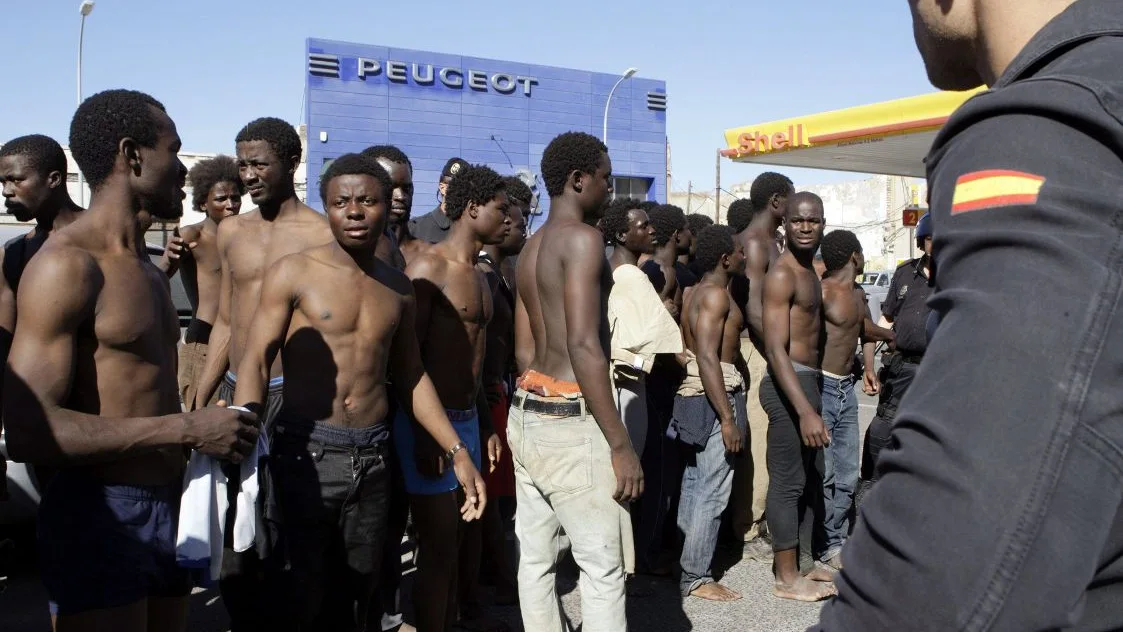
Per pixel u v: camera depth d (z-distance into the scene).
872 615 0.72
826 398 5.16
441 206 6.26
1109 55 0.77
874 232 41.56
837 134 11.92
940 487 0.68
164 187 2.49
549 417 3.05
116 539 2.33
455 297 3.72
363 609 3.13
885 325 7.08
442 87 26.48
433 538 3.58
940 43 0.98
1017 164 0.74
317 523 2.92
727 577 5.07
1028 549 0.65
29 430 2.17
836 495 5.36
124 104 2.40
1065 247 0.69
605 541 3.00
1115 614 0.75
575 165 3.20
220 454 2.39
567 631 3.39
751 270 5.60
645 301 4.31
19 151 4.16
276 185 4.03
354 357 2.99
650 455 5.09
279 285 2.95
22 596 4.69
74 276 2.23
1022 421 0.66
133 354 2.39
